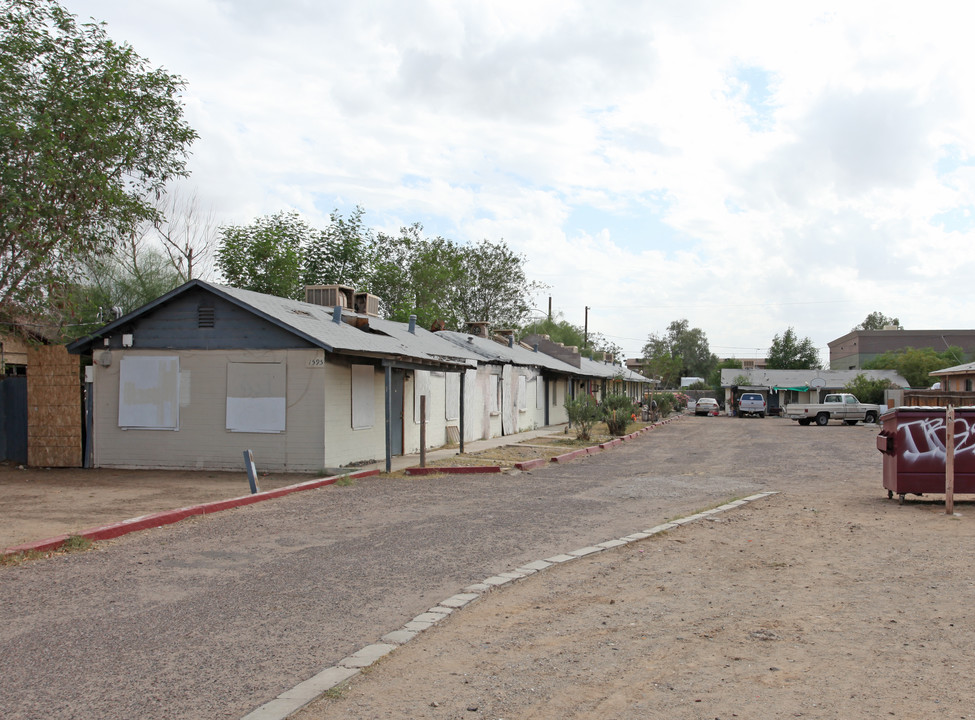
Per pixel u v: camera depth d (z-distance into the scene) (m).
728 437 30.80
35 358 16.39
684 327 119.75
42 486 13.20
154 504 11.13
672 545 8.64
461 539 8.91
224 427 15.59
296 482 13.74
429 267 42.22
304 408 15.21
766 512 10.88
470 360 23.53
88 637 5.33
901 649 5.04
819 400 60.69
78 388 16.34
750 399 55.97
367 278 36.03
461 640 5.36
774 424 44.97
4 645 5.16
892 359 64.44
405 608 6.11
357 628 5.59
